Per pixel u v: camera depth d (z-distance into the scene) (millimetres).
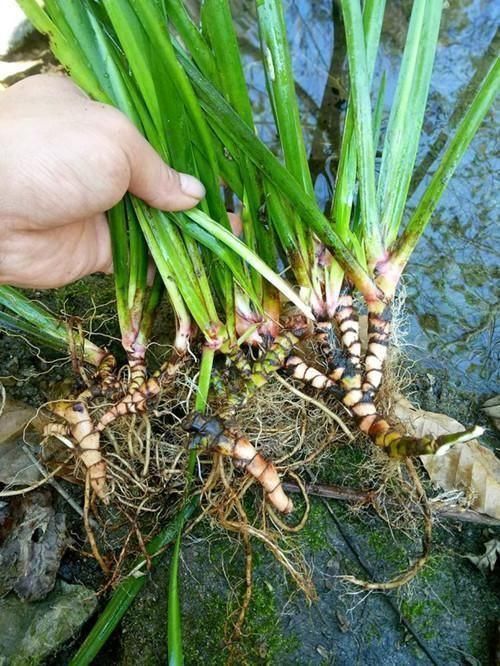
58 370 333
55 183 225
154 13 210
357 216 296
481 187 357
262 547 284
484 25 376
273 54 248
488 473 282
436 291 344
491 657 259
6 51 385
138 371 285
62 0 231
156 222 263
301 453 300
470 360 331
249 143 234
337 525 288
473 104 256
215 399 282
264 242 285
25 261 263
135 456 292
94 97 235
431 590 274
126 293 282
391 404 290
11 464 297
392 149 276
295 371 281
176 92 242
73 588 285
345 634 266
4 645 265
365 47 251
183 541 288
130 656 273
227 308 275
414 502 282
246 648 264
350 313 282
